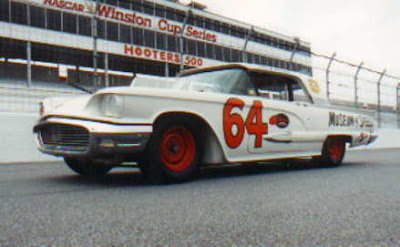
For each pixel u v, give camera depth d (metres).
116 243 1.30
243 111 3.55
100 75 6.62
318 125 4.34
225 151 3.37
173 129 3.05
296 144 4.07
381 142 12.57
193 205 2.03
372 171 4.00
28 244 1.29
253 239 1.37
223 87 3.71
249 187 2.76
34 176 3.55
